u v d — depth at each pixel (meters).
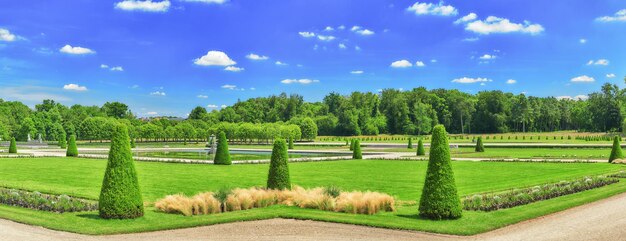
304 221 16.86
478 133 151.00
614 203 19.30
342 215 17.55
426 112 146.38
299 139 113.06
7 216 17.11
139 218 16.89
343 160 46.47
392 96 155.62
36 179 30.44
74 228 15.42
